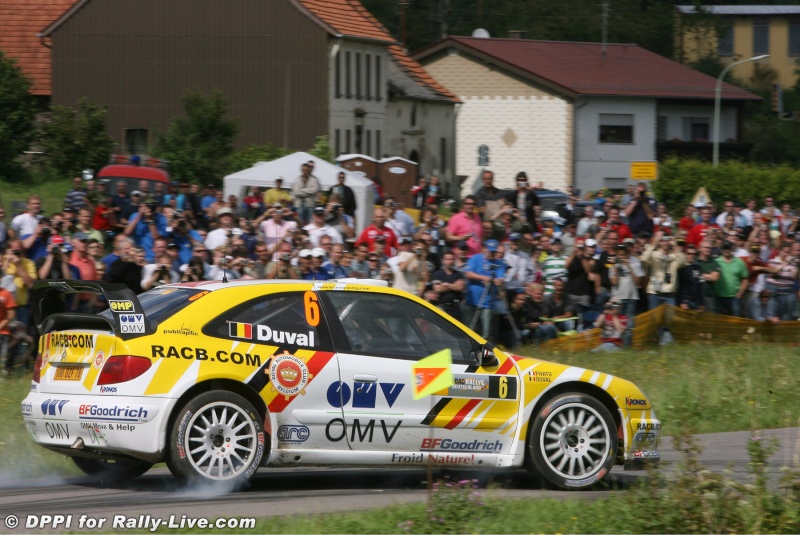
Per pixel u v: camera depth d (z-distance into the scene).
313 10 85.88
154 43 87.25
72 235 33.03
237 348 16.20
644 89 112.31
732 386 27.59
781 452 21.55
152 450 15.63
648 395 26.77
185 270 29.19
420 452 17.02
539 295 34.28
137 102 87.69
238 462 16.14
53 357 16.66
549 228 41.84
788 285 40.44
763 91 166.88
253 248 33.66
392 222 39.06
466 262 32.94
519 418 17.44
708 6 171.38
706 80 117.88
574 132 110.38
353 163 68.00
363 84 92.50
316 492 16.89
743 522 14.24
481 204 41.84
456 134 113.44
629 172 112.38
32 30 91.19
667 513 14.46
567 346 34.16
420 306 17.50
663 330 36.66
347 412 16.62
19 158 72.12
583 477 17.50
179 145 73.12
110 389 15.73
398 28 149.75
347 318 17.00
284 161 48.22
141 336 15.88
